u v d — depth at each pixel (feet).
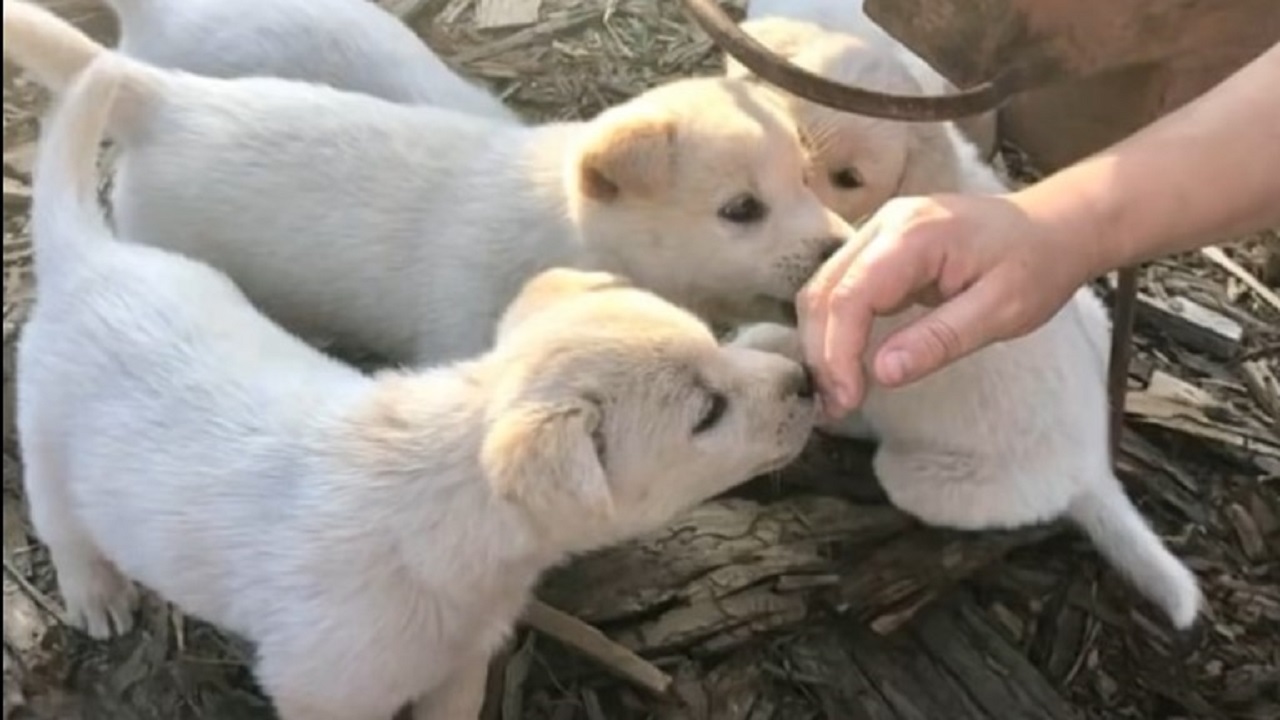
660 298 2.47
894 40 2.90
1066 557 2.89
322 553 2.28
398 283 2.84
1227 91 2.24
